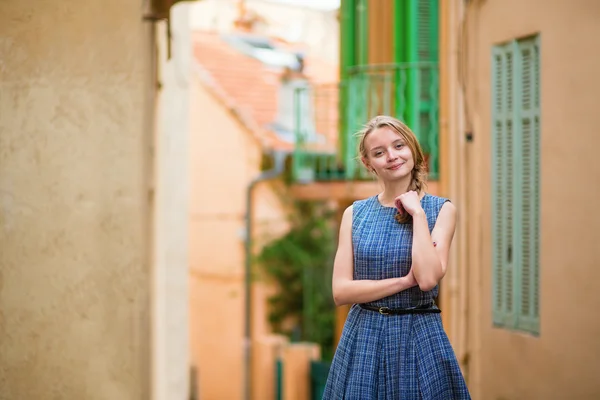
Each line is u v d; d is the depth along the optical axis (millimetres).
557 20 4934
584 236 4668
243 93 12891
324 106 13141
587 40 4656
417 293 3053
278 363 11211
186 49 7703
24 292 4902
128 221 5020
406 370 3008
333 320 12188
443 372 3031
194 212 12156
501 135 5602
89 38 4988
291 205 12391
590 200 4613
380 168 3113
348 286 3076
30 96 4910
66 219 4945
